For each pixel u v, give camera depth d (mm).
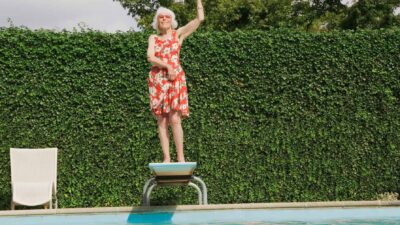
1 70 9078
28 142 9148
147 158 9305
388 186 9586
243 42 9383
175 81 7680
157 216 7383
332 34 9516
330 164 9508
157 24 7816
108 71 9227
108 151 9266
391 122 9547
